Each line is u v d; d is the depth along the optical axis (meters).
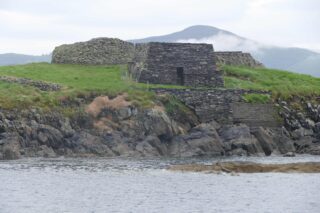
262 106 153.12
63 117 135.75
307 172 106.88
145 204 78.50
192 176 101.75
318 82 179.50
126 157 130.75
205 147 137.38
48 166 112.25
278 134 148.12
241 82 167.25
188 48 163.25
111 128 137.62
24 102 135.38
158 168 111.31
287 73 182.25
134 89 149.50
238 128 142.38
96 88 146.50
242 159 127.75
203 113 150.25
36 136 130.50
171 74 161.50
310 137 151.50
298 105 158.38
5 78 150.62
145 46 164.50
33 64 175.25
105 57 178.00
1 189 87.06
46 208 75.44
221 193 86.25
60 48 181.12
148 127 139.00
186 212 73.94
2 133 126.94
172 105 146.75
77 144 133.12
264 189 89.44
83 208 75.88
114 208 76.00
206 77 162.62
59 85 149.25
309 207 76.88
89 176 100.81
